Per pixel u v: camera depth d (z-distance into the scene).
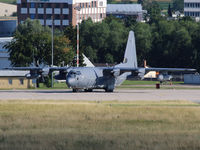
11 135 100.62
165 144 93.31
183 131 108.88
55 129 109.12
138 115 133.00
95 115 131.38
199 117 131.25
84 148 89.38
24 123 116.69
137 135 102.50
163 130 110.06
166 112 139.38
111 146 91.25
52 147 89.50
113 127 113.44
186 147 91.19
